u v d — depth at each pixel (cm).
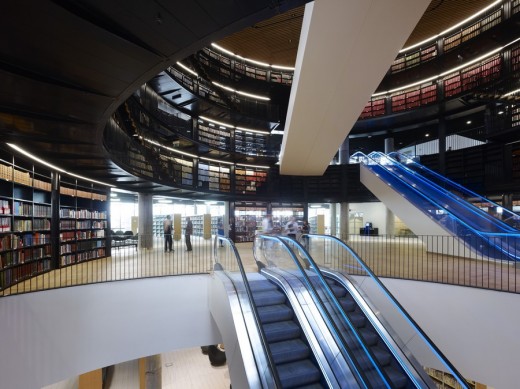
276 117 1620
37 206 656
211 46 1503
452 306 508
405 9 460
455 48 1285
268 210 1540
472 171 1293
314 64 575
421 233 945
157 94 1203
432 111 1477
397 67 1526
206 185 1438
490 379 462
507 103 1057
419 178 1116
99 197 934
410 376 352
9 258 534
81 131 443
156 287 617
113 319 576
